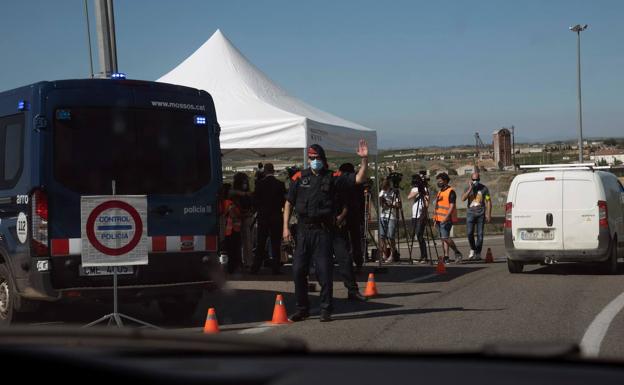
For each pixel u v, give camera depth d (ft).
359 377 5.48
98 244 27.66
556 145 357.41
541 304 34.50
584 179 47.75
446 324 29.37
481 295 38.14
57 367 5.29
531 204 48.57
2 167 29.94
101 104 28.78
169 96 30.09
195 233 30.17
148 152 29.40
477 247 59.77
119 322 27.73
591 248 47.26
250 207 52.26
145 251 28.30
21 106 28.45
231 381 5.17
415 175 59.57
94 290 28.14
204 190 30.53
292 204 31.65
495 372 5.70
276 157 61.87
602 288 40.52
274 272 49.32
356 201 47.85
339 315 32.48
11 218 29.09
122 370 5.31
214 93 53.62
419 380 5.40
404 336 26.91
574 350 6.69
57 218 27.81
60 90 28.25
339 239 36.63
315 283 41.19
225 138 50.24
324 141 51.24
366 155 31.94
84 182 28.27
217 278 30.63
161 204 29.43
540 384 5.31
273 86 56.70
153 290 29.04
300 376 5.42
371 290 38.75
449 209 58.13
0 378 5.23
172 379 5.18
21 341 7.14
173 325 31.58
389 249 60.23
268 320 31.99
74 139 28.27
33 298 28.35
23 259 28.25
